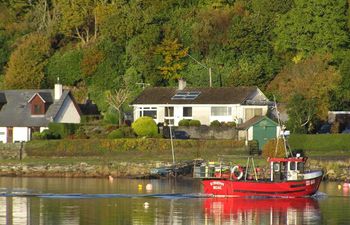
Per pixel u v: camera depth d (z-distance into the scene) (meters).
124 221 199.25
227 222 199.88
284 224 197.75
